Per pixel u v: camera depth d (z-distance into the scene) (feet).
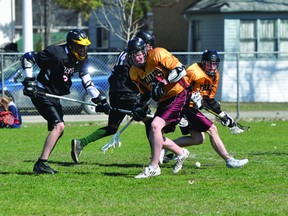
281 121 168.55
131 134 136.05
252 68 231.30
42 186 71.20
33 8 434.30
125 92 89.04
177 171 79.82
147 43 77.46
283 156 98.89
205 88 82.94
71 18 412.77
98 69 168.96
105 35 343.87
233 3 238.27
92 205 62.03
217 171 82.07
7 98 149.18
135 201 63.72
